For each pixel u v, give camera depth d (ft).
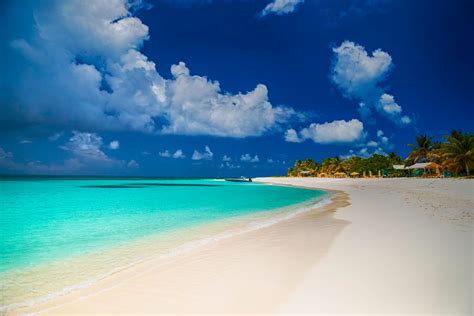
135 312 18.80
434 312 16.58
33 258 31.78
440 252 26.68
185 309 18.81
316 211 64.80
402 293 18.97
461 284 19.90
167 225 51.62
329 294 19.40
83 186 218.18
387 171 262.06
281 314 17.26
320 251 29.27
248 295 20.13
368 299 18.39
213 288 21.79
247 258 28.66
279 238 36.88
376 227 39.50
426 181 138.92
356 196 104.06
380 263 24.52
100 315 18.62
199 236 41.91
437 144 207.41
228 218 59.31
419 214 49.47
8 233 45.24
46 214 66.85
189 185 263.70
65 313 19.08
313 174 429.79
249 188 206.80
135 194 138.00
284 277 22.90
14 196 121.60
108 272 27.04
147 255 32.42
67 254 33.22
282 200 103.71
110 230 47.21
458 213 49.01
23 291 22.94
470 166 151.33
